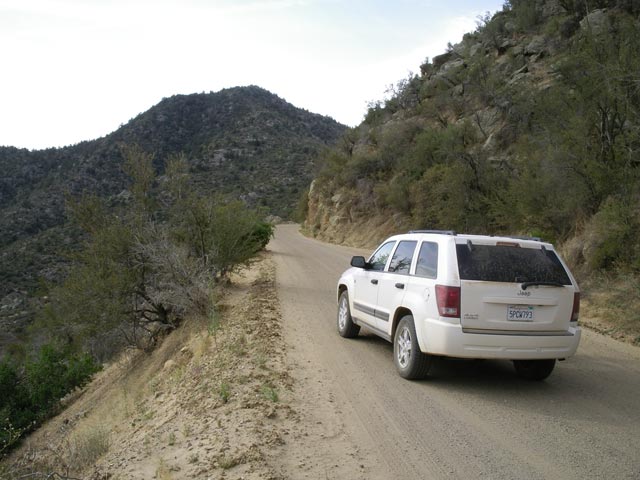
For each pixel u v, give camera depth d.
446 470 4.41
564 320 6.49
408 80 49.25
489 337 6.19
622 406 6.09
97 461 5.98
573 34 30.50
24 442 13.88
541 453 4.75
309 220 57.66
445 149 29.59
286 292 15.23
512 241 6.61
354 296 9.05
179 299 14.48
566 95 18.05
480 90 33.28
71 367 17.59
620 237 12.95
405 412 5.80
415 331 6.75
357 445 4.91
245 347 8.73
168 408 7.02
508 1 43.78
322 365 7.68
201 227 17.03
